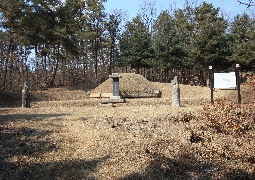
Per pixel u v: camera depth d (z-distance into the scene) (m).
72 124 9.05
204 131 8.62
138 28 32.12
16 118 9.80
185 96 20.62
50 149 7.13
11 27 22.77
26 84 14.38
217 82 12.77
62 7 26.80
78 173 5.89
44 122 9.23
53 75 30.38
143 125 8.93
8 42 25.19
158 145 7.24
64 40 25.86
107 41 33.25
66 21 27.36
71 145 7.36
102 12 33.00
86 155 6.75
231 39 27.97
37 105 16.17
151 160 6.36
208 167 6.22
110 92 19.89
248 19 28.06
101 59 37.69
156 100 15.62
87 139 7.72
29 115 10.48
